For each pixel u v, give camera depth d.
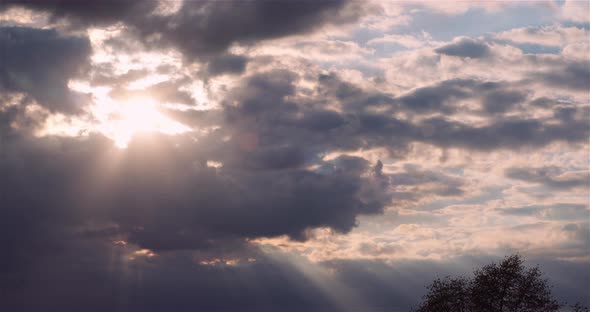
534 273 71.44
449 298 74.00
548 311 69.94
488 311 71.81
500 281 71.69
